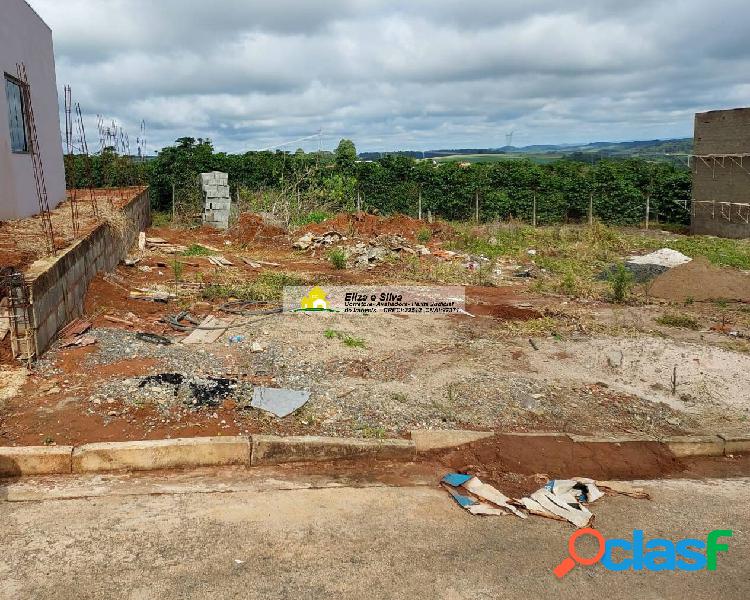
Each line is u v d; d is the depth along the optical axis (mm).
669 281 12008
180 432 5242
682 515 4648
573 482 5016
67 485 4629
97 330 7594
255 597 3416
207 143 25281
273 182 24891
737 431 6129
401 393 6391
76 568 3604
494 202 24484
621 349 7910
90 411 5418
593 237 17891
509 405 6359
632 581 3754
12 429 5090
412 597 3490
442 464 5379
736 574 3875
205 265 13625
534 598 3545
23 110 11430
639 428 6160
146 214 19844
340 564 3779
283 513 4375
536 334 8852
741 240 19266
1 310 6438
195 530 4082
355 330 8734
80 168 20328
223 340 7824
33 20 12164
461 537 4180
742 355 7703
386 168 26109
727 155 20312
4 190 10297
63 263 7527
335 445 5293
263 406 5781
